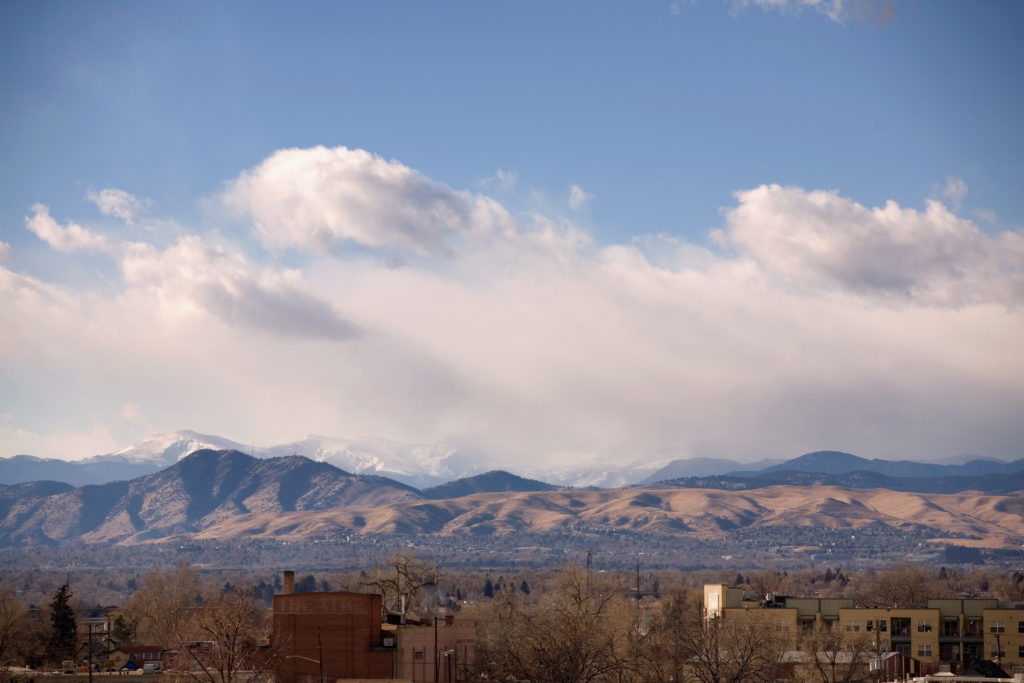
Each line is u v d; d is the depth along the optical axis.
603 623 173.88
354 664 130.75
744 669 141.50
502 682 140.25
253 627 173.25
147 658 178.62
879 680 150.12
